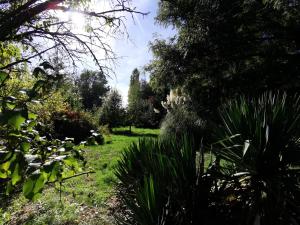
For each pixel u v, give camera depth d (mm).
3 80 1439
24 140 1344
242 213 3309
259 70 15531
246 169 3686
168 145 4383
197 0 14750
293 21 14734
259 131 3584
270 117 3641
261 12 14930
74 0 4023
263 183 3477
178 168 3395
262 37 16469
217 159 3723
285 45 15891
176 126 11805
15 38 3197
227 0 15031
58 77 1699
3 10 3338
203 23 14805
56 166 1188
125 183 4488
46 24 3914
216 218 3352
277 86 15375
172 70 16547
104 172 8922
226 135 3807
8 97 1352
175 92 17391
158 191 3193
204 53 15984
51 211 6098
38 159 1192
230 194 3549
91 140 2336
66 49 3984
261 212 3213
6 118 1061
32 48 3850
